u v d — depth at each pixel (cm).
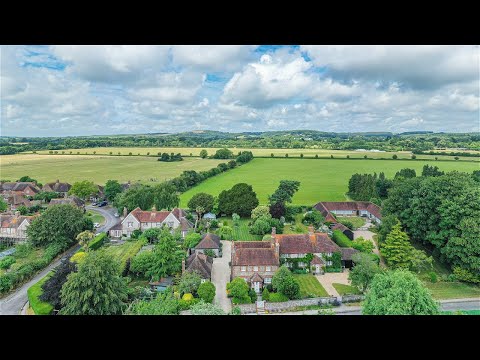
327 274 6912
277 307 5344
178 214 10125
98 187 15225
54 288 5325
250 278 6412
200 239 8431
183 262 6372
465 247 6144
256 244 7112
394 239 6938
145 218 9925
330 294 5962
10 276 6359
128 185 15562
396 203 8219
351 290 6109
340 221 10619
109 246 8869
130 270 6762
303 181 17612
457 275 6166
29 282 6562
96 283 4691
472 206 6450
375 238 9119
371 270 5722
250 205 11206
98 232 9919
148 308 4684
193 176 16700
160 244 6588
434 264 6969
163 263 6331
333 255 7150
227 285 5878
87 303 4594
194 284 5806
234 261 6519
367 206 11600
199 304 4778
